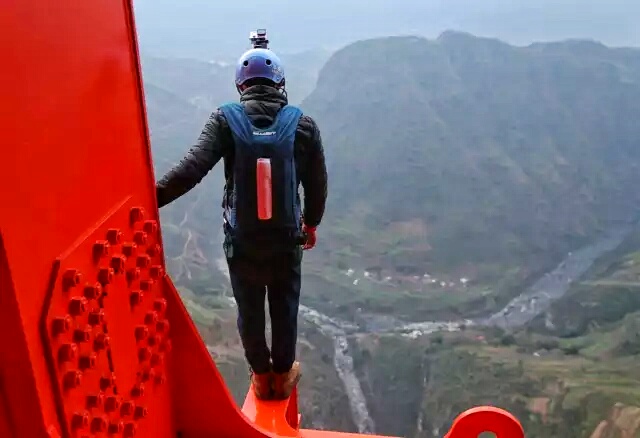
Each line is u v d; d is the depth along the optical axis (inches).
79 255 69.7
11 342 58.2
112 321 79.8
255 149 114.9
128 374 85.8
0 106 54.7
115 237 79.7
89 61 75.0
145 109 94.7
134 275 86.7
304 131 120.2
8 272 55.6
